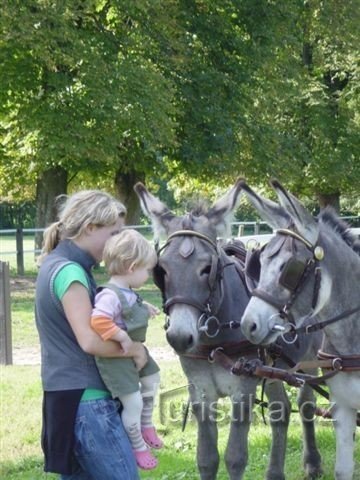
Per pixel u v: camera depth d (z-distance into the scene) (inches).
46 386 152.3
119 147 823.1
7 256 1168.2
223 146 869.2
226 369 210.5
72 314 149.3
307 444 259.6
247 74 900.0
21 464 267.9
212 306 203.6
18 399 347.3
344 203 1451.8
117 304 152.1
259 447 286.0
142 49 819.4
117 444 150.6
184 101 861.8
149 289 745.0
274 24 920.9
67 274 150.7
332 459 271.4
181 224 207.9
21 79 772.6
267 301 188.7
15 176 933.2
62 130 754.8
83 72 756.0
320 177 1090.7
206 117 864.3
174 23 835.4
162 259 201.9
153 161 873.5
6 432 301.9
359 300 202.7
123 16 823.7
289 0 931.3
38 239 896.9
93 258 158.1
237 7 904.9
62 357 151.6
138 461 155.7
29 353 457.7
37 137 757.9
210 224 208.2
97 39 786.8
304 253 191.2
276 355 223.5
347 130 1104.2
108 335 148.6
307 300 191.6
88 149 761.6
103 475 150.4
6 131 876.6
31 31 708.7
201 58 896.3
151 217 214.7
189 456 274.1
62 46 751.1
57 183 892.0
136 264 155.4
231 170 886.4
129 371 153.3
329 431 300.0
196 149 868.0
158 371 166.6
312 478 257.6
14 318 579.5
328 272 195.5
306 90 1069.8
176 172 945.5
